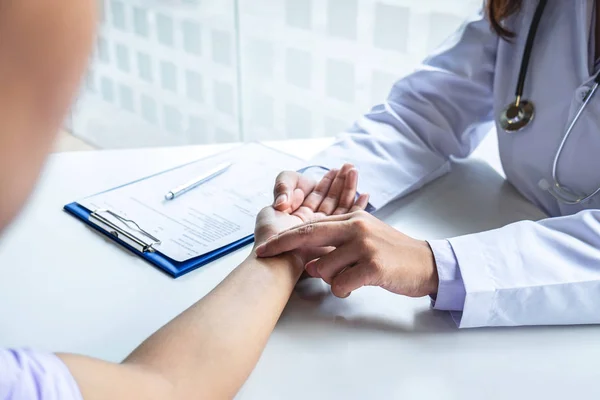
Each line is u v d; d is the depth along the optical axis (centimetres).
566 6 107
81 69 33
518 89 111
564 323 83
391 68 194
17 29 31
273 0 215
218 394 68
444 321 83
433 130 122
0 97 31
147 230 97
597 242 88
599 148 100
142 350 69
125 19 244
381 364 75
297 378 72
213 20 233
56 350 75
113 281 87
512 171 115
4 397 51
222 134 249
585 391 72
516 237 88
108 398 60
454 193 115
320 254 91
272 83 228
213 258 92
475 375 74
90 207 102
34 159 33
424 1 180
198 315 75
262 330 76
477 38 123
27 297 83
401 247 85
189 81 249
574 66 105
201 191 109
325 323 81
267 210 98
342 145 119
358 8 194
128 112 251
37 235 96
